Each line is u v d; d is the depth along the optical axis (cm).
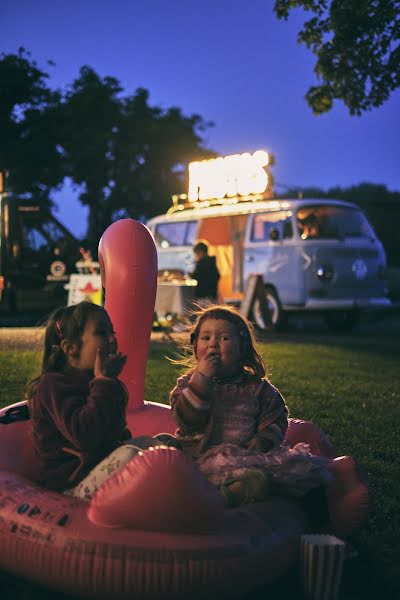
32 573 308
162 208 3838
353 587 344
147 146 3812
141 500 293
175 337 1330
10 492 328
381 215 2877
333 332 1600
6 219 1956
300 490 341
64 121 3584
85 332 329
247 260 1574
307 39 1302
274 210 1534
